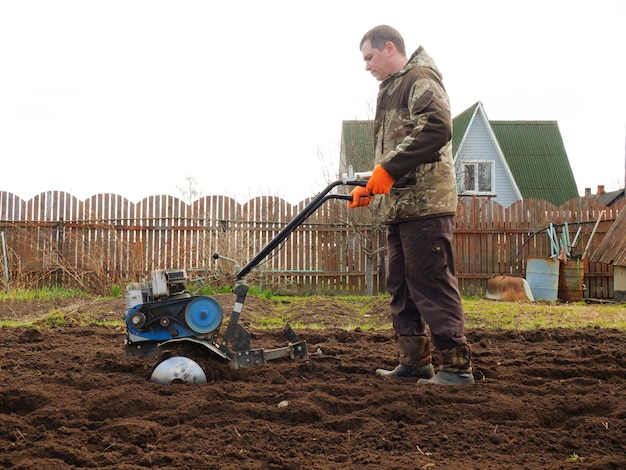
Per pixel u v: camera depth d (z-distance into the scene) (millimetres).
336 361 4590
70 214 12680
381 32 3916
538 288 12328
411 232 3783
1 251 12336
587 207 13539
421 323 4047
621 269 12055
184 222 12766
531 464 2508
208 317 3750
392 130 3854
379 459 2572
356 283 13070
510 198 23938
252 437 2816
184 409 3139
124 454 2625
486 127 23766
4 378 3822
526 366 4406
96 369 4234
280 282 12836
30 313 8984
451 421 3070
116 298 10250
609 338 5844
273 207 12977
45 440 2736
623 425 2908
